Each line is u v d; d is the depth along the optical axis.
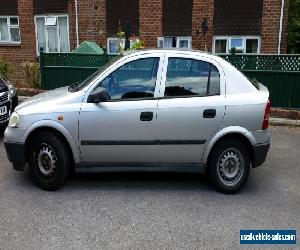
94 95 4.98
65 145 5.20
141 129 5.04
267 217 4.56
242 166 5.19
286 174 5.97
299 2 17.45
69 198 5.03
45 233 4.16
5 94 7.51
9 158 5.34
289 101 9.23
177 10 13.70
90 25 14.77
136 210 4.70
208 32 13.48
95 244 3.95
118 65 5.09
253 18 13.05
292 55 9.01
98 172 5.35
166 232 4.20
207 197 5.11
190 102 5.02
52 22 15.20
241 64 9.37
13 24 15.97
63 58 10.94
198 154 5.14
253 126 5.07
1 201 4.93
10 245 3.94
